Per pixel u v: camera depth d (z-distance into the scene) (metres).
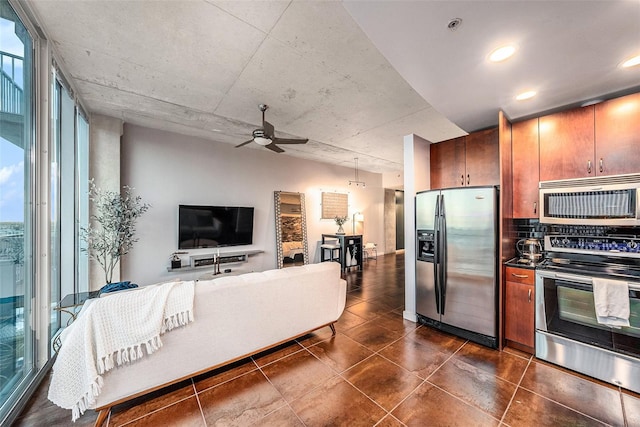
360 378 2.05
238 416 1.67
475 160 3.02
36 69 1.94
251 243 5.36
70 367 1.46
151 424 1.60
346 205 7.39
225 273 4.46
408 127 4.02
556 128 2.49
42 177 1.96
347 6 1.30
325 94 2.97
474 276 2.63
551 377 2.04
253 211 5.42
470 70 1.89
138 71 2.53
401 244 9.41
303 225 6.28
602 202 2.19
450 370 2.15
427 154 3.47
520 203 2.71
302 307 2.50
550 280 2.25
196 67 2.46
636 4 1.26
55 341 2.17
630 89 2.14
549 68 1.86
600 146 2.24
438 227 2.88
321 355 2.41
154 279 4.29
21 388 1.77
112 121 3.67
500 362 2.27
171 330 1.79
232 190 5.22
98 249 3.20
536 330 2.33
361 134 4.35
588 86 2.10
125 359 1.60
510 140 2.76
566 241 2.46
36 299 1.93
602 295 1.96
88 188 3.45
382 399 1.81
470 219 2.66
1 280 1.60
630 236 2.16
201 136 4.71
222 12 1.78
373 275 5.70
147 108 3.40
